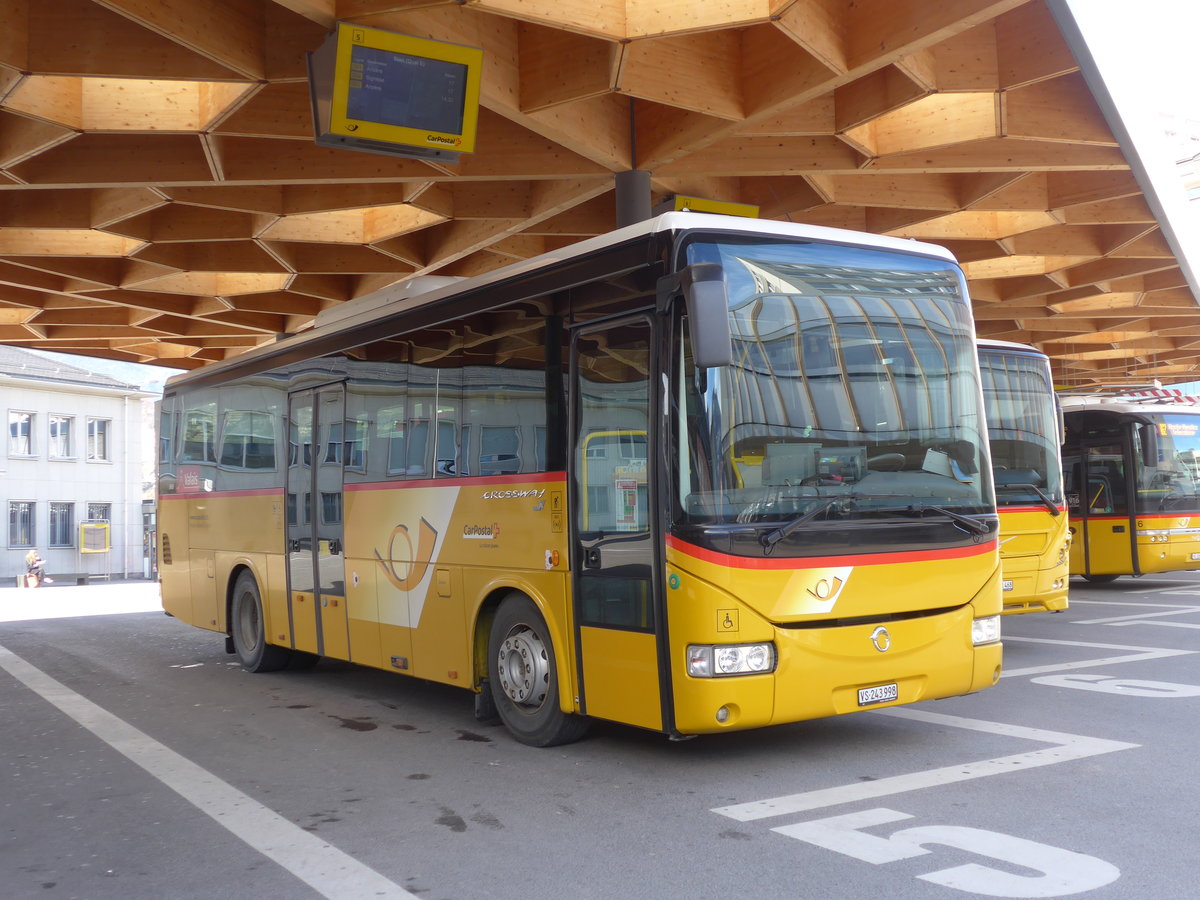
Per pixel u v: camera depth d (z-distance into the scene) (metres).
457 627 8.41
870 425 6.83
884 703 6.64
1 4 9.83
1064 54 11.13
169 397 14.94
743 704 6.19
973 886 4.65
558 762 7.27
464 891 4.87
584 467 7.11
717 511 6.26
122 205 15.01
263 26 10.32
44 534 51.25
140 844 5.83
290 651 12.18
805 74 11.08
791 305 6.73
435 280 9.41
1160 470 20.56
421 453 8.94
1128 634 13.36
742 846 5.32
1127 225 18.80
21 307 22.52
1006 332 29.50
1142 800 5.89
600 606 6.95
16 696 11.26
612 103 12.68
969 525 7.05
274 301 22.55
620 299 6.87
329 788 6.86
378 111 9.70
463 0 9.27
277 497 11.52
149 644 16.06
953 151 13.45
